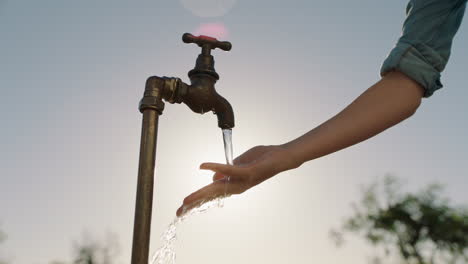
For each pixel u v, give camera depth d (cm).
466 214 2380
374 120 105
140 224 102
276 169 101
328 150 105
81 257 1920
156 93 115
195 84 125
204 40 129
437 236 2378
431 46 108
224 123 130
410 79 107
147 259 101
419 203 2439
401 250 2392
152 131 111
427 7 110
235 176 96
